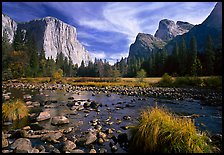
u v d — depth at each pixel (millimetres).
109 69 81000
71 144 6133
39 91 26984
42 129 8188
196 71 52594
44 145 6332
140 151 5676
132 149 5934
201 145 5207
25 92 24734
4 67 51500
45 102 15328
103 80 52781
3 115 9477
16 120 9547
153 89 30766
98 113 11867
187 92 26547
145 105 15672
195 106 15672
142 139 5711
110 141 6758
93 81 52094
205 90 28859
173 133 5309
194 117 11227
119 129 8273
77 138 6961
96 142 6609
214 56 53281
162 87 35125
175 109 14203
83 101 17047
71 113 11594
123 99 19719
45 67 71188
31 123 9086
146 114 6535
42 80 53469
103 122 9508
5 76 50656
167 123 5617
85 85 41375
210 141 6223
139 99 19578
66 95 22547
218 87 31078
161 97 21734
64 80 53188
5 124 8844
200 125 9273
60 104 15094
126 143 6469
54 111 12164
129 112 12375
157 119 5852
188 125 5488
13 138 6977
